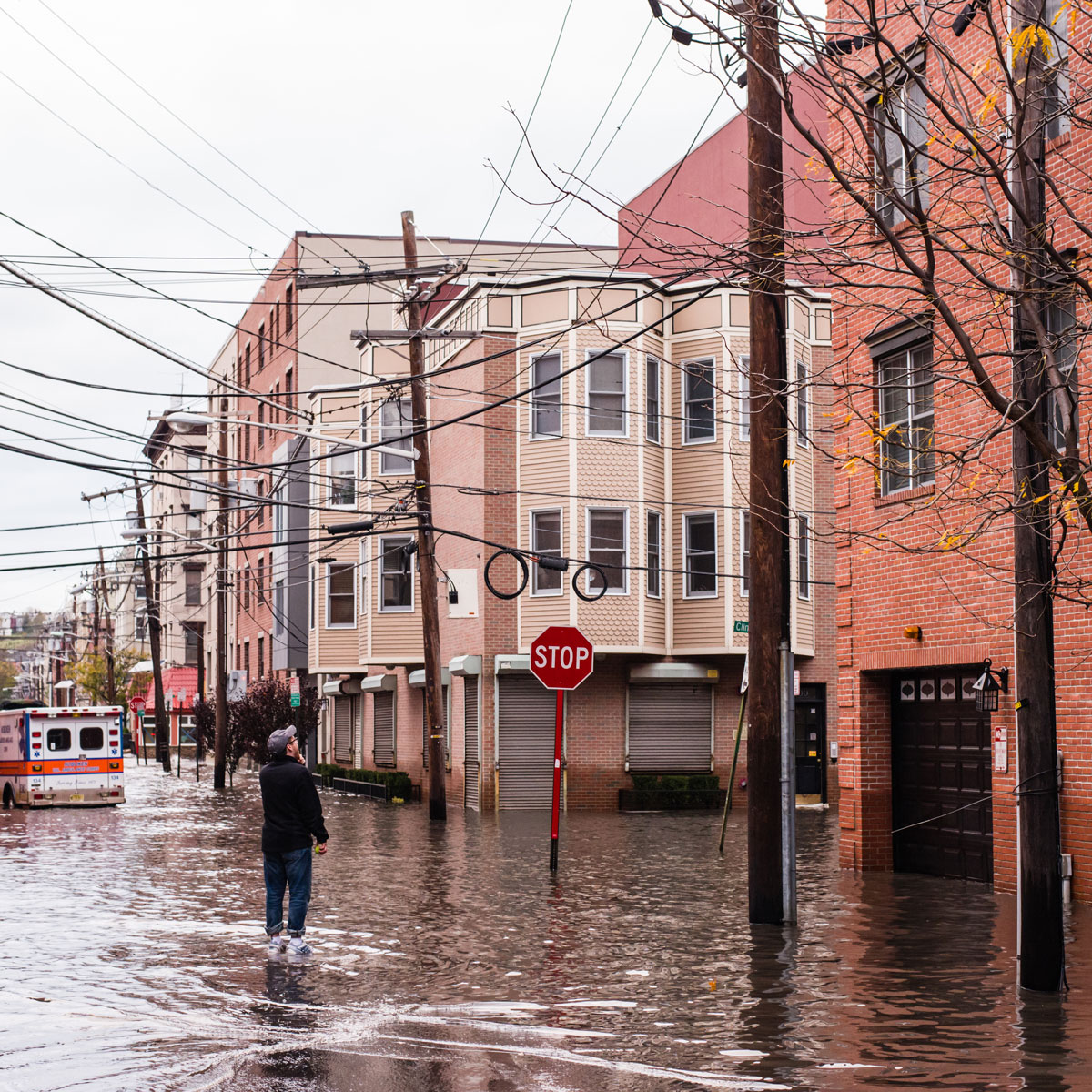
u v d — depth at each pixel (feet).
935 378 27.84
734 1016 30.30
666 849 71.41
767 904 43.47
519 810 104.42
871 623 58.95
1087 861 45.65
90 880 59.52
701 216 116.78
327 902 50.55
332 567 141.28
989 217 32.12
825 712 108.88
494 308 106.52
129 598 329.72
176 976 35.78
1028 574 31.60
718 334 103.55
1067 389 26.86
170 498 267.59
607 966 36.63
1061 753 46.91
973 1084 24.49
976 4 27.07
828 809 104.42
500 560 105.70
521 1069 25.79
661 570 91.76
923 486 55.31
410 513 93.56
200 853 72.54
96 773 116.37
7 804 122.72
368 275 83.46
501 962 37.52
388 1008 31.48
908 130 54.24
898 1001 31.68
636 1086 24.56
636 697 105.81
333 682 156.04
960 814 55.67
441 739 93.71
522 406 105.29
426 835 81.66
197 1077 25.25
